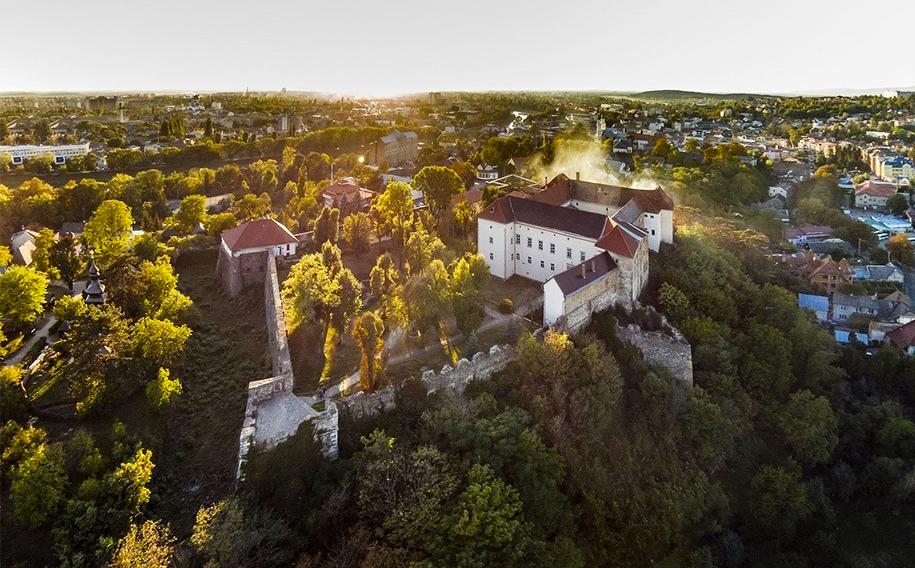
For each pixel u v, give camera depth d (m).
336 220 113.56
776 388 98.12
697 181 199.25
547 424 67.31
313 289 77.81
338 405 60.97
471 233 122.00
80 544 48.69
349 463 55.56
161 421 64.50
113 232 115.38
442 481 53.31
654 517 69.75
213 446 62.91
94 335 70.00
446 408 62.44
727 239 142.50
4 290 81.38
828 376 104.81
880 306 143.50
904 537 84.81
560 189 121.44
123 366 68.25
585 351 76.75
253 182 189.25
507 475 59.44
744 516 81.62
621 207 113.44
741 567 75.56
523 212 105.56
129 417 64.81
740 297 109.31
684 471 78.62
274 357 72.81
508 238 106.00
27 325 85.75
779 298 110.19
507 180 189.38
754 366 98.00
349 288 79.06
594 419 73.06
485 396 68.00
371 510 51.16
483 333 84.62
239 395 70.88
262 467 53.91
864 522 86.38
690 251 113.88
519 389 71.88
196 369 77.69
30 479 50.31
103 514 50.34
